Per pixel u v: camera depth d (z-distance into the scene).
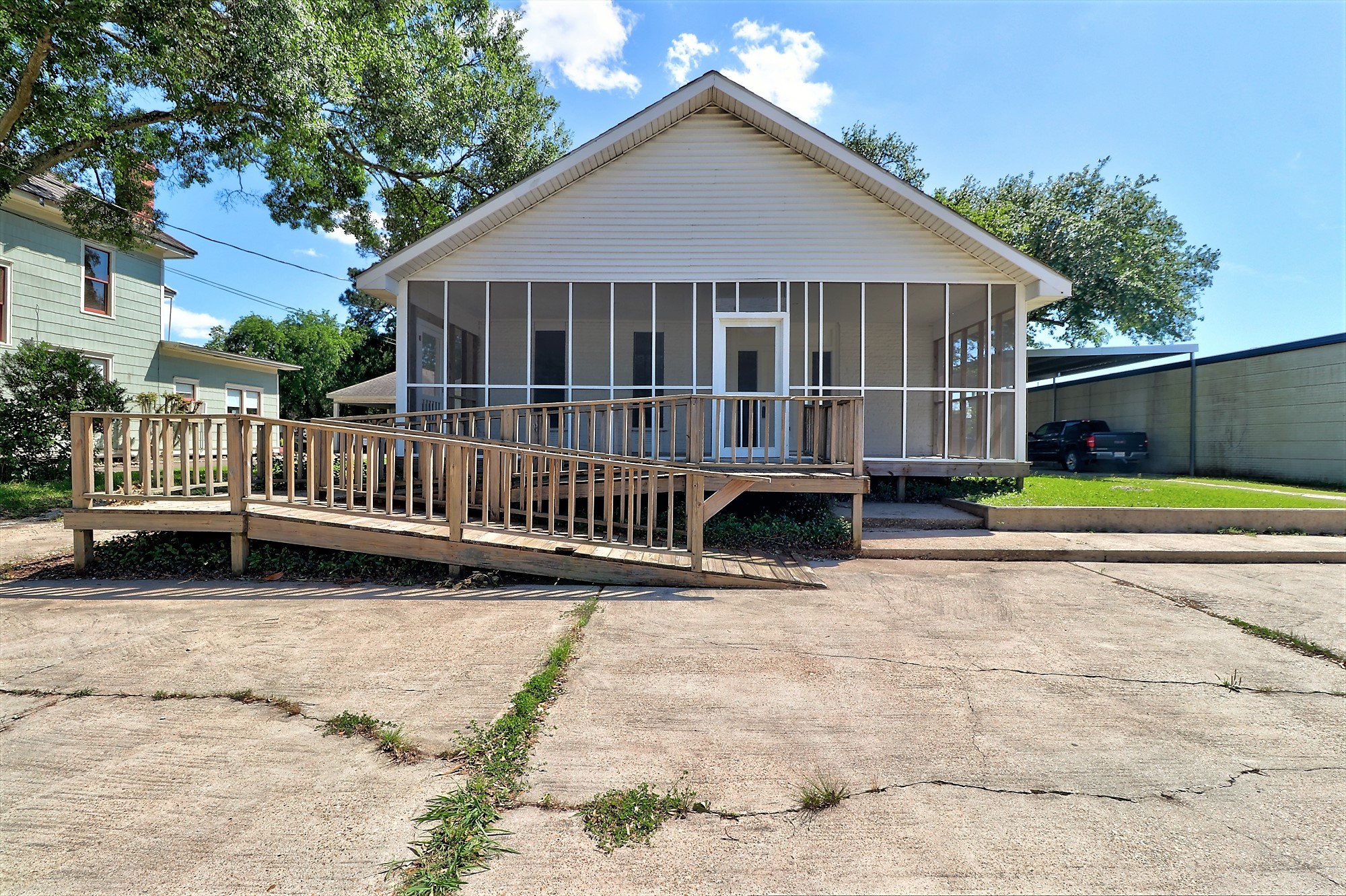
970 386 11.59
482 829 2.07
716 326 9.99
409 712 2.95
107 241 13.48
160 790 2.31
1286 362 13.49
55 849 1.97
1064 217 22.02
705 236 9.92
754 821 2.16
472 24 15.81
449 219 17.09
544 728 2.83
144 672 3.43
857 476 6.98
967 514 8.53
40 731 2.75
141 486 5.67
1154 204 23.09
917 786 2.40
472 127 15.85
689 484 5.62
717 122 9.90
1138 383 17.67
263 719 2.88
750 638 4.12
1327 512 7.79
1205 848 2.05
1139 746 2.74
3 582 5.43
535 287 10.03
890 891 1.83
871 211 9.87
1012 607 4.94
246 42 8.70
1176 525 7.89
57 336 14.18
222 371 19.62
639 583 5.54
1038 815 2.23
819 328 9.84
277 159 11.46
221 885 1.82
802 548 7.02
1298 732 2.89
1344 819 2.23
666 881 1.86
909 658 3.79
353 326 40.66
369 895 1.78
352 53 11.13
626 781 2.39
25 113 10.59
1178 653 3.92
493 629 4.21
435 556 5.58
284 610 4.64
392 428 5.68
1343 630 4.38
